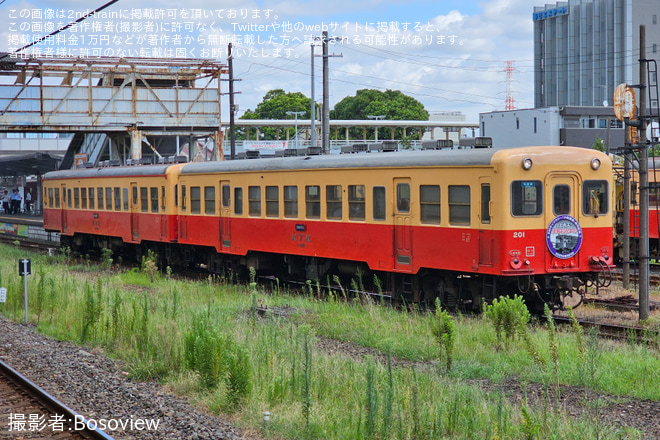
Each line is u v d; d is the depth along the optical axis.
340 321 13.42
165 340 11.12
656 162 23.20
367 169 15.48
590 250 13.89
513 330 11.12
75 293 16.25
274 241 18.17
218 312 14.29
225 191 19.84
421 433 7.42
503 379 9.48
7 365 10.60
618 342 11.42
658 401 8.62
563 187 13.60
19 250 30.08
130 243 25.52
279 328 12.44
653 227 23.16
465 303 15.04
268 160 18.30
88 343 12.38
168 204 22.00
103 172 25.92
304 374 8.73
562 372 9.54
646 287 13.09
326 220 16.61
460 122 80.88
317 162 16.77
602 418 7.89
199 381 9.44
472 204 13.45
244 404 8.53
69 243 30.00
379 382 9.00
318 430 7.61
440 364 10.03
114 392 9.38
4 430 7.98
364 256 15.69
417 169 14.43
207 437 7.59
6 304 16.09
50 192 30.66
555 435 7.17
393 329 12.55
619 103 13.45
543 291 13.98
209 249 21.58
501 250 13.01
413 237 14.60
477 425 7.62
